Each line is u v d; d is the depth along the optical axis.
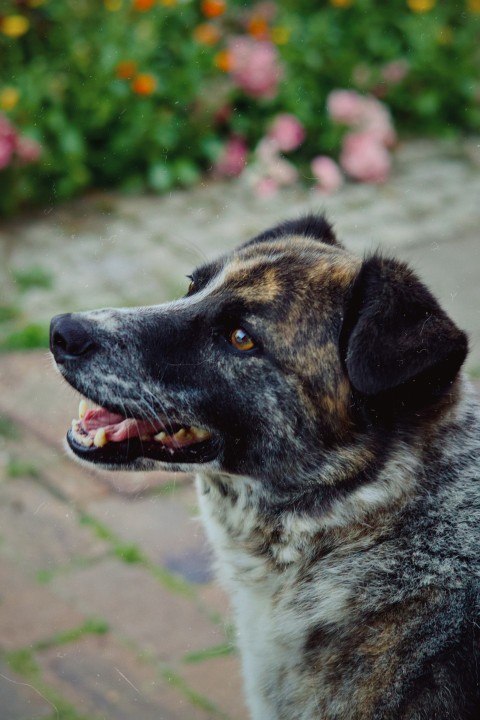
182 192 9.04
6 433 5.83
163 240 8.13
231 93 9.50
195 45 9.65
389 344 3.25
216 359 3.63
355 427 3.45
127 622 4.52
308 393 3.51
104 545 5.01
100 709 4.03
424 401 3.39
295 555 3.62
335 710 3.37
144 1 9.16
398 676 3.27
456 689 3.14
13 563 4.85
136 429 3.77
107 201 8.82
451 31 11.32
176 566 4.90
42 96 8.84
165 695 4.12
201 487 3.88
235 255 3.93
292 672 3.58
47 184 8.73
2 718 3.94
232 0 10.50
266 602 3.70
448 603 3.32
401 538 3.46
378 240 8.21
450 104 10.94
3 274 7.52
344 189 9.29
